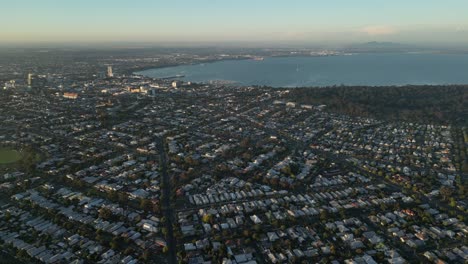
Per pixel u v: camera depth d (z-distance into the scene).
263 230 148.25
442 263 126.88
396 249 136.88
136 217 156.75
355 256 132.00
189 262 127.00
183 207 168.38
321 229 150.12
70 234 143.50
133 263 125.94
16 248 132.88
